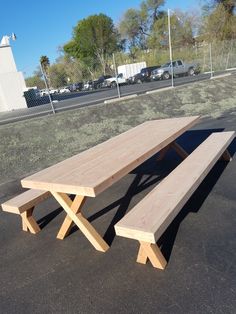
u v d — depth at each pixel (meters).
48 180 3.03
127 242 3.13
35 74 39.00
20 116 12.30
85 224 3.12
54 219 3.96
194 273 2.51
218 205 3.52
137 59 39.59
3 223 4.18
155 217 2.47
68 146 7.55
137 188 4.48
